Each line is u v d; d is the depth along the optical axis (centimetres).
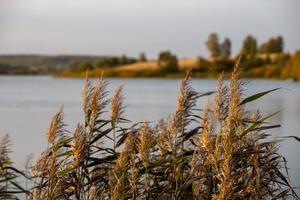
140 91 9431
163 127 587
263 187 567
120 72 18362
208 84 12812
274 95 8500
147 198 530
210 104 569
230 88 515
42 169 538
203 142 521
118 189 467
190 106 540
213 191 536
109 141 1130
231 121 496
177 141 543
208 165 541
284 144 2023
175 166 545
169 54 18000
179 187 529
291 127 3000
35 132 2788
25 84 14562
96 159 539
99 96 543
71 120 3316
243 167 558
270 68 14588
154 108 4988
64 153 531
